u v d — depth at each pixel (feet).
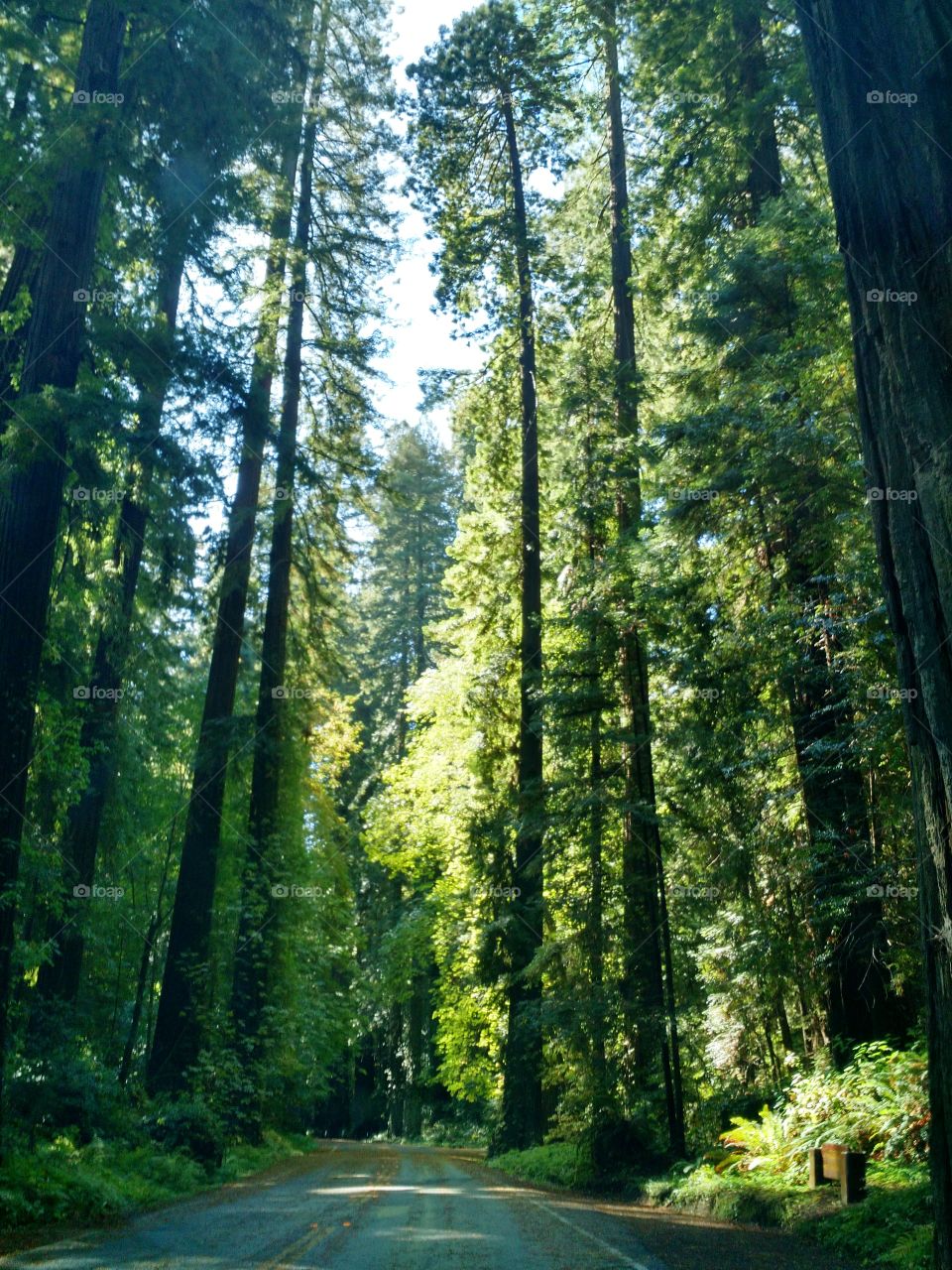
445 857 100.94
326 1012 109.19
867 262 17.49
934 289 16.20
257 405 50.65
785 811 48.16
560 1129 57.47
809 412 45.03
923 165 16.60
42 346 41.19
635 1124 54.08
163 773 86.43
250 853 70.59
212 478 48.75
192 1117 53.26
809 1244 28.84
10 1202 31.35
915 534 16.26
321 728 103.76
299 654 79.41
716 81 59.16
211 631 77.25
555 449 73.31
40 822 51.24
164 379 45.32
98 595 54.08
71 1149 41.06
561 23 77.46
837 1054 44.52
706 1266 23.85
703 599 52.80
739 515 50.70
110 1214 34.55
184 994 59.77
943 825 15.70
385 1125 170.71
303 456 69.56
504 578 84.58
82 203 42.93
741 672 48.57
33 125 45.65
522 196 87.15
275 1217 33.19
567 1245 26.55
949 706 15.44
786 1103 45.42
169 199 48.55
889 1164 33.86
